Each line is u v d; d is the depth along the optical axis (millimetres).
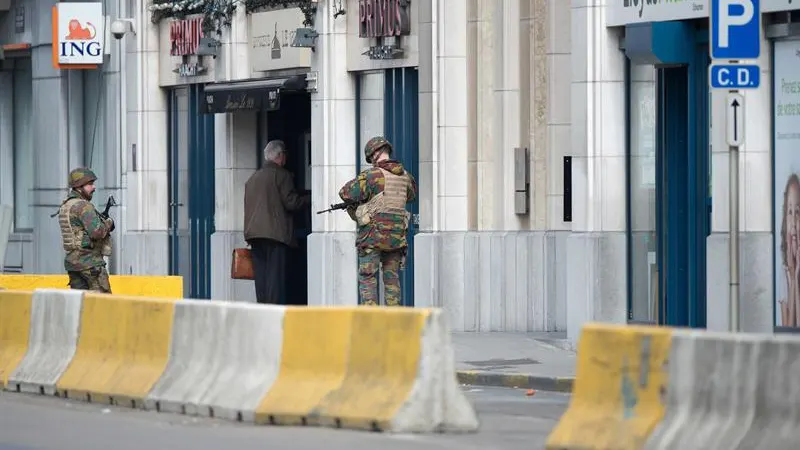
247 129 96250
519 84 78062
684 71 69062
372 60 85500
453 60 79812
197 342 51906
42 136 115125
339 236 87562
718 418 38625
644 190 70562
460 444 43250
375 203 68250
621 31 70250
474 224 79688
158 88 103312
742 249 64125
